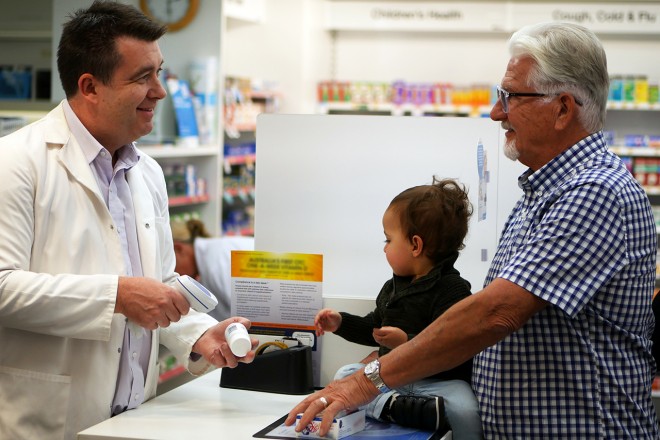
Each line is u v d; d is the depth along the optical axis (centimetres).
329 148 230
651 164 757
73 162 195
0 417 192
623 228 167
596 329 172
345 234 231
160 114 564
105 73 192
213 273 370
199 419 182
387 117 229
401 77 922
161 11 615
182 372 506
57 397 191
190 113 588
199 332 206
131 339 203
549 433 173
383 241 230
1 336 194
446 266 194
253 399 201
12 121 466
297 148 231
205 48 613
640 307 176
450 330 165
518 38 181
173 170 593
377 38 922
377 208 230
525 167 228
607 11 837
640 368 179
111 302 180
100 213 197
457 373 197
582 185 168
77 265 191
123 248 205
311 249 232
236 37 894
